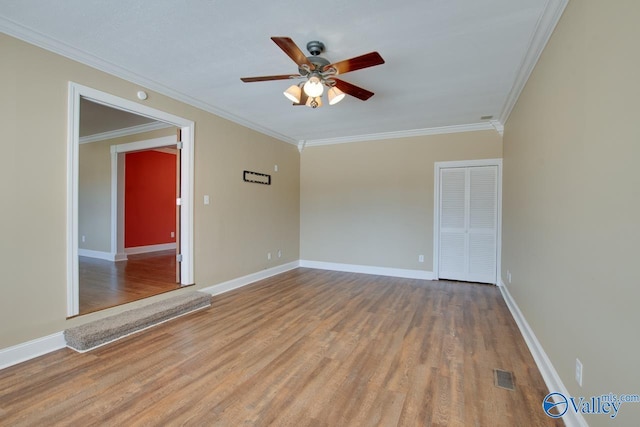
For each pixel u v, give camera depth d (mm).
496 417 1763
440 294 4234
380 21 2215
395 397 1945
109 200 5961
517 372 2248
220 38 2459
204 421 1718
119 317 2949
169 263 5586
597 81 1482
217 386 2051
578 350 1668
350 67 2328
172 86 3414
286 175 5758
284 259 5715
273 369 2268
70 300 2668
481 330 3002
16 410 1791
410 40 2459
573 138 1781
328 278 5176
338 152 5848
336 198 5875
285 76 2498
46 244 2518
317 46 2488
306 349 2584
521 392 2004
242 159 4656
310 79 2346
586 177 1600
